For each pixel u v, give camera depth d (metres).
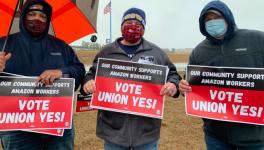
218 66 1.33
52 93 1.27
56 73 1.25
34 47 1.27
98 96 1.36
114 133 1.33
